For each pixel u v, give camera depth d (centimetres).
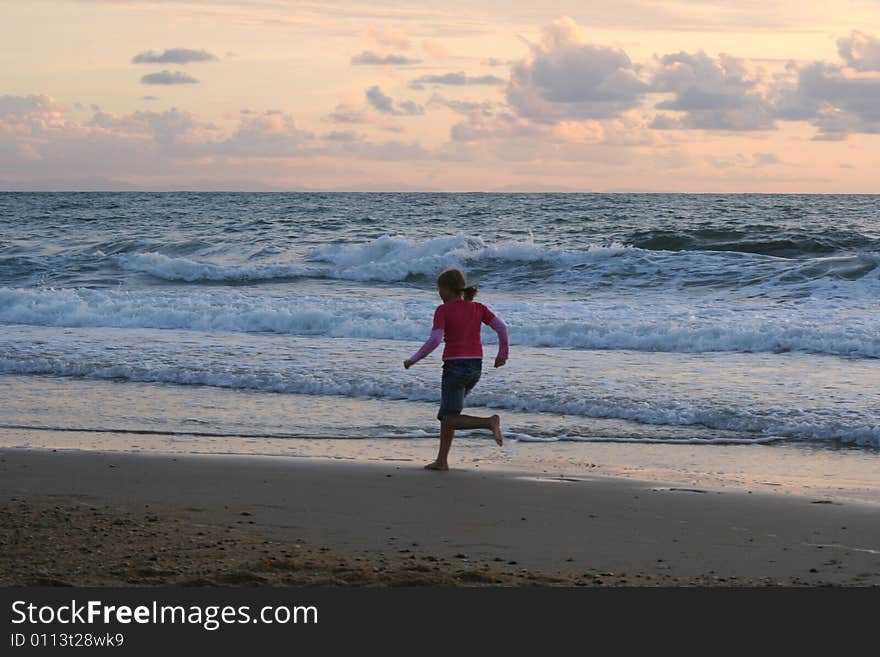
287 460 783
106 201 9038
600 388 1062
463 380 757
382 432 905
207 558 504
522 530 579
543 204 6862
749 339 1335
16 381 1179
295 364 1248
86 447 843
